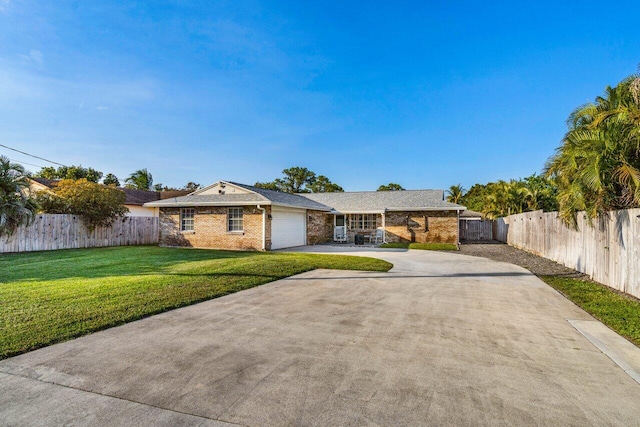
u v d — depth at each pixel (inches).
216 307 232.4
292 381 125.6
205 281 309.6
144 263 433.1
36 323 184.1
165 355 148.8
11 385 120.3
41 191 671.8
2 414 101.8
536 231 598.2
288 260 462.3
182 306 233.3
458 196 2036.2
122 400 111.0
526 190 1010.7
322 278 349.4
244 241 673.0
